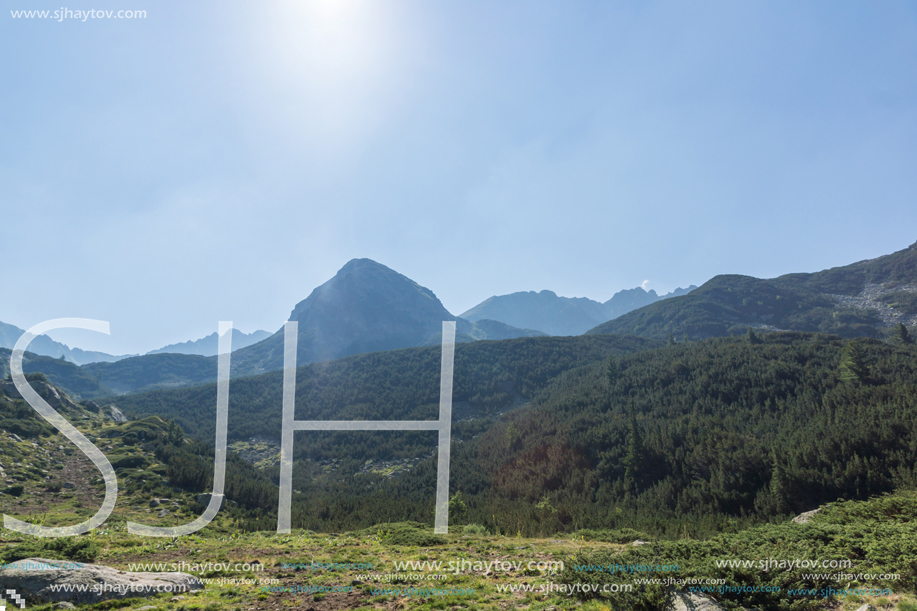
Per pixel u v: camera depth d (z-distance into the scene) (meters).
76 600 11.30
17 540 18.08
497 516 40.53
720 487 46.97
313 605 11.73
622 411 77.25
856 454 41.72
